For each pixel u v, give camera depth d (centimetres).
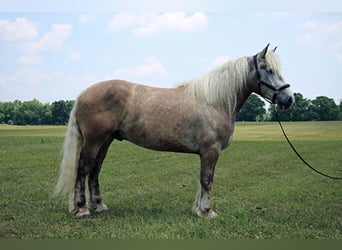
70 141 501
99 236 425
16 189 690
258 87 525
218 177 885
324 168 1045
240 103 531
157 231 443
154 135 498
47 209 546
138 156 1256
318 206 588
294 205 586
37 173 876
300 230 457
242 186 768
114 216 508
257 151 1454
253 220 499
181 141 503
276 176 910
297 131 2245
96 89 492
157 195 665
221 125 503
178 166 1048
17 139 1644
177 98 505
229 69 519
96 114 484
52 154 1208
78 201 501
